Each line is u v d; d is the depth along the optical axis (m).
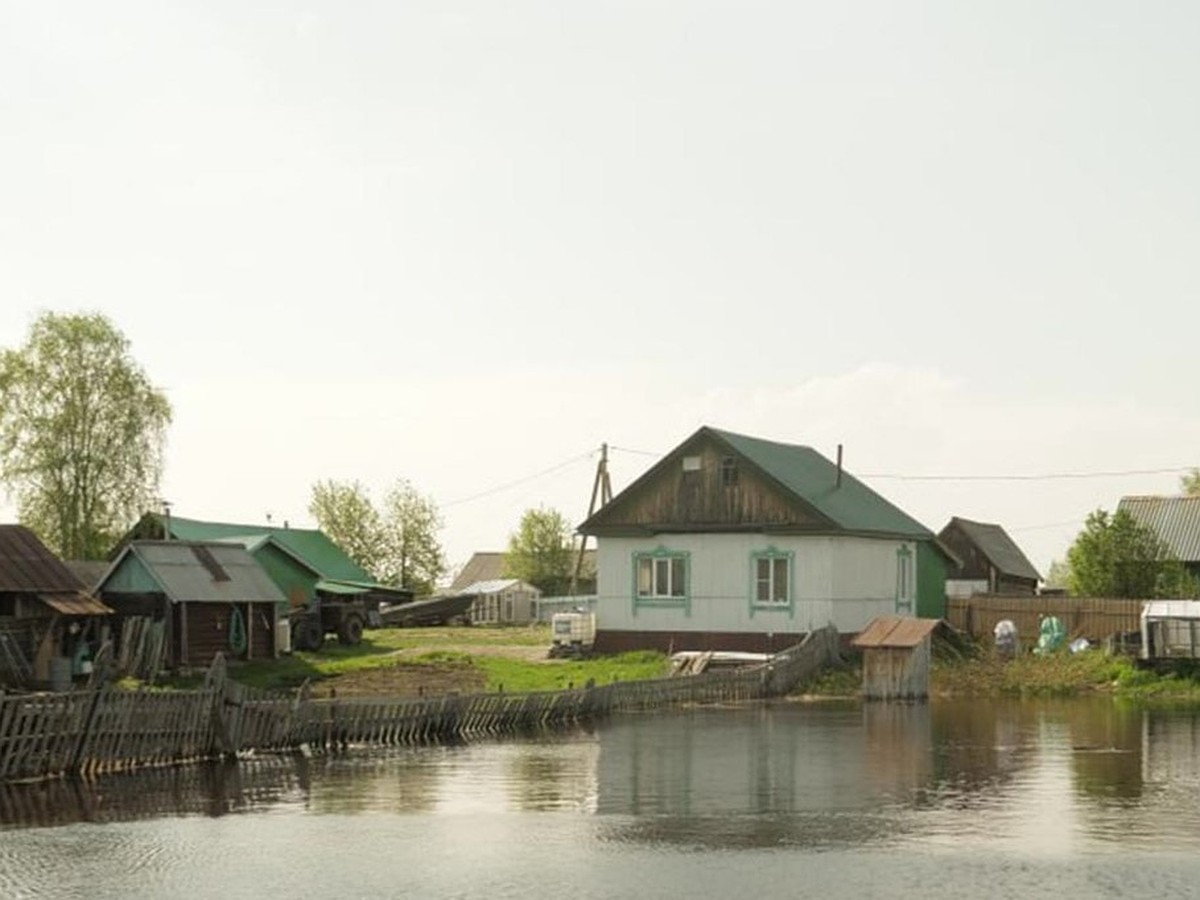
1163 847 18.52
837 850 18.42
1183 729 33.06
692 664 46.06
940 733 32.31
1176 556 62.00
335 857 18.14
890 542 53.69
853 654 49.22
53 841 19.14
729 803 22.19
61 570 39.56
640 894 16.19
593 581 106.25
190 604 43.31
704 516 49.91
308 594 53.03
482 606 84.94
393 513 101.81
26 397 68.25
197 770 25.92
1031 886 16.39
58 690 37.09
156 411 70.56
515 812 21.41
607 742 30.66
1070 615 55.28
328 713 29.70
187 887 16.62
